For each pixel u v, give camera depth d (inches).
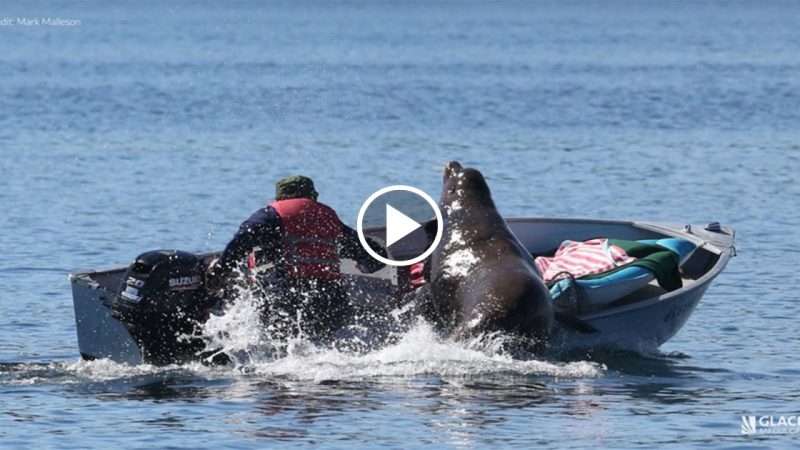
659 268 1740.9
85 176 3592.5
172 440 1268.5
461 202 1658.5
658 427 1326.3
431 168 3858.3
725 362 1669.5
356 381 1487.5
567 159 4094.5
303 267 1557.6
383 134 4859.7
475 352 1523.1
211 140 4603.8
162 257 1503.4
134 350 1547.7
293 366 1537.9
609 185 3516.2
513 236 1635.1
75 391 1460.4
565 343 1600.6
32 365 1589.6
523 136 4815.5
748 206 3144.7
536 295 1523.1
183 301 1508.4
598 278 1716.3
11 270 2293.3
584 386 1491.1
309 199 1589.6
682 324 1744.6
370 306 1660.9
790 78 7849.4
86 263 2372.0
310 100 6402.6
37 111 5629.9
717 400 1449.3
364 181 3555.6
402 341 1569.9
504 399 1423.5
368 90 7066.9
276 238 1552.7
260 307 1542.8
